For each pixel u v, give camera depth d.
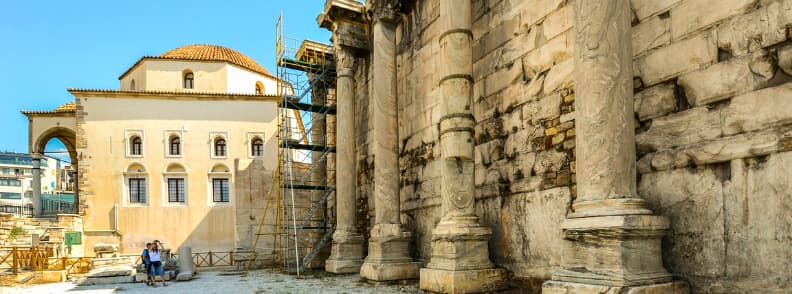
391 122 16.36
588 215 7.66
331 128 23.28
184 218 31.00
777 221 6.36
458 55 12.17
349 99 19.11
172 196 31.44
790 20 6.40
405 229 16.22
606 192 7.62
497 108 12.27
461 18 12.27
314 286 14.84
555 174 10.25
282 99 22.64
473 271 11.01
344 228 18.44
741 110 6.89
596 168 7.75
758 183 6.60
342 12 18.67
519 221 11.22
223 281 18.55
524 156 11.23
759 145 6.57
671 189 7.75
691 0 7.69
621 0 7.94
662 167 7.89
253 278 19.11
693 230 7.39
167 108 32.03
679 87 7.81
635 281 7.05
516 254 11.24
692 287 7.34
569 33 10.18
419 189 15.86
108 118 31.31
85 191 30.33
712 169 7.20
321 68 23.09
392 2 16.64
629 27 7.98
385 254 15.05
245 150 32.28
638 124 8.44
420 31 16.31
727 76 7.10
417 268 15.16
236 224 30.14
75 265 24.12
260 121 32.69
